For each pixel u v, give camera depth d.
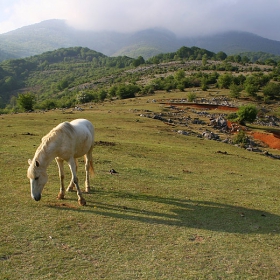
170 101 71.75
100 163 15.66
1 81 198.12
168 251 7.17
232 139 37.88
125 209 9.45
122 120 38.66
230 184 14.74
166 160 19.22
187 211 9.88
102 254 6.78
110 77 169.50
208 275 6.39
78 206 9.28
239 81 99.19
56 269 6.09
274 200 12.52
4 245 6.73
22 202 9.12
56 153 8.96
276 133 50.69
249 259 7.20
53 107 72.75
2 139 19.61
